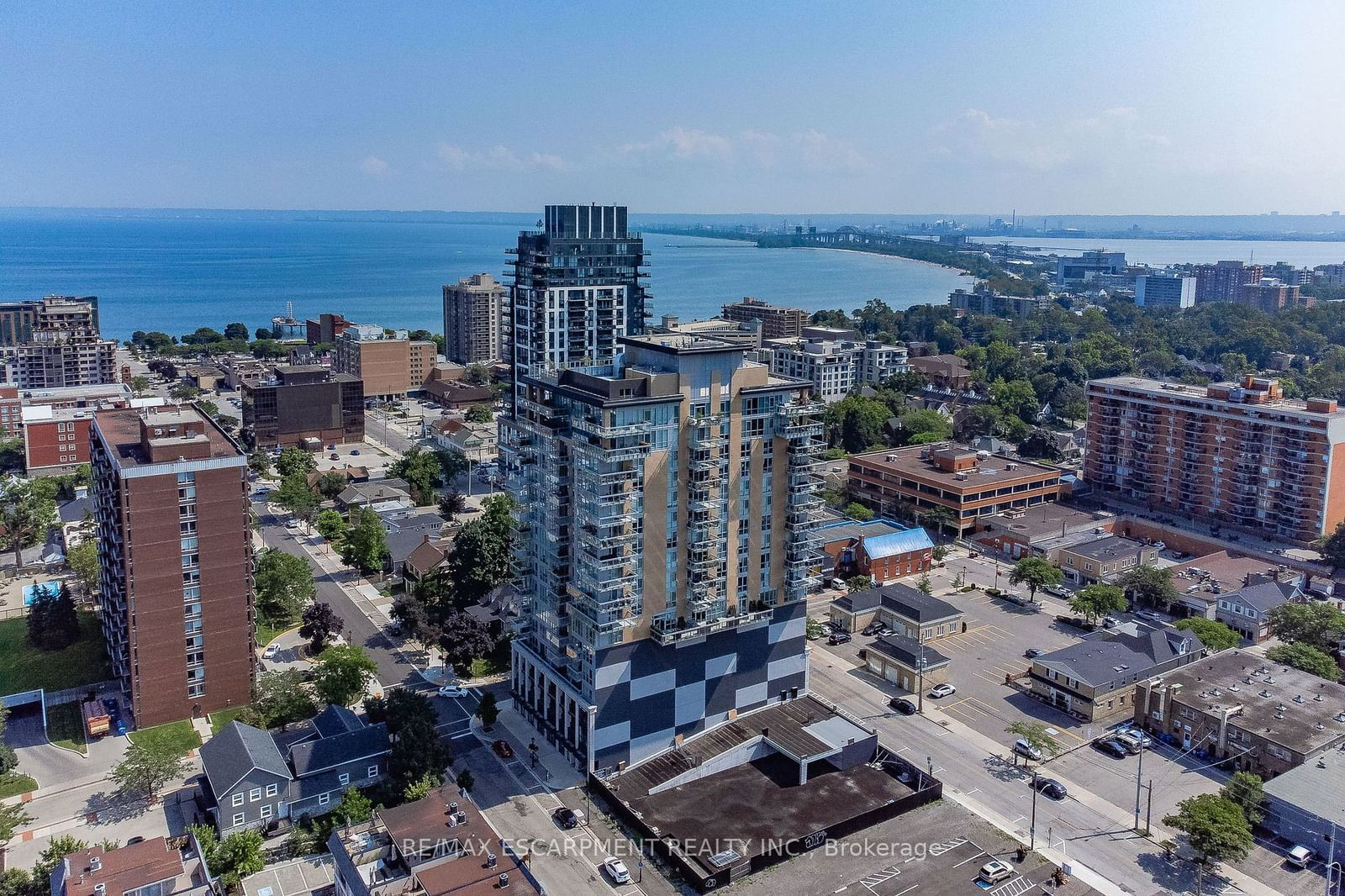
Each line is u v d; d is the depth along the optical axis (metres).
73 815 129.00
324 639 179.00
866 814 127.31
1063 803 132.88
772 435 145.38
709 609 141.62
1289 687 153.00
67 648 176.50
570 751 142.25
